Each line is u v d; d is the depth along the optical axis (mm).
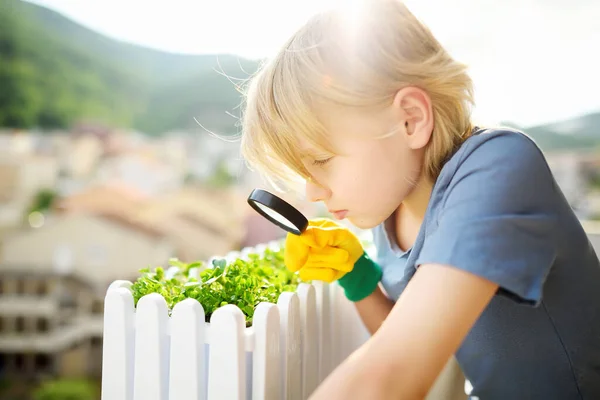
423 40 646
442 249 516
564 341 660
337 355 938
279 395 657
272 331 631
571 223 610
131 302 667
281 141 629
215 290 689
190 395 611
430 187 668
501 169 560
